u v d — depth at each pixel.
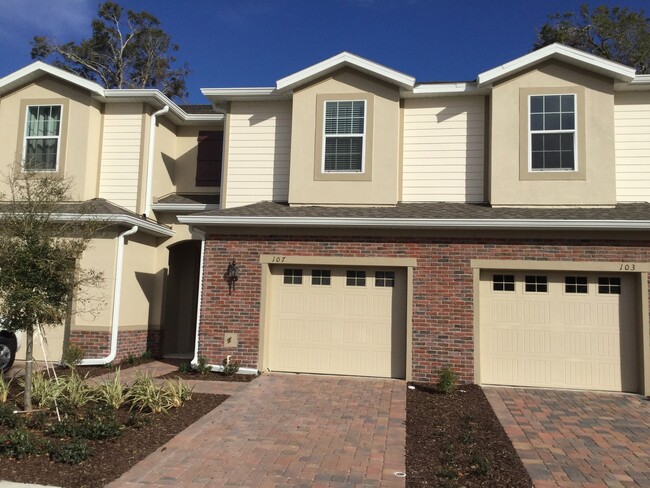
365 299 11.34
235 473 6.05
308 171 12.65
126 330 12.95
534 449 6.93
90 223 9.02
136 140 14.16
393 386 10.34
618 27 26.98
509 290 10.86
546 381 10.57
